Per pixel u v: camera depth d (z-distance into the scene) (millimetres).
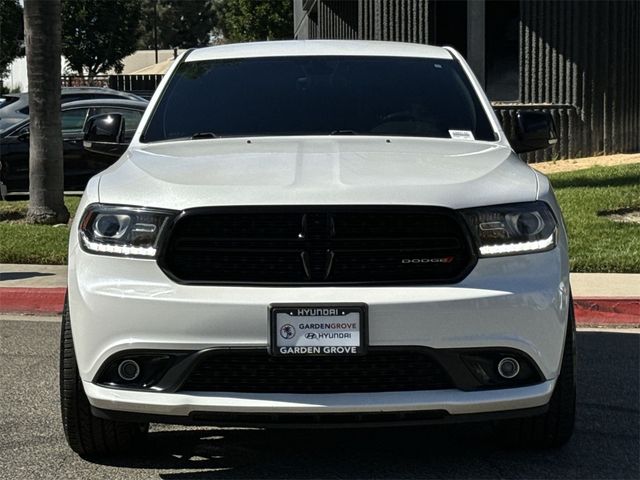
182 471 4363
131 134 13953
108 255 3969
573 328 4277
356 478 4273
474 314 3826
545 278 3969
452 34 17844
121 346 3859
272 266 3875
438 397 3820
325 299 3781
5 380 5949
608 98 16156
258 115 5277
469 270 3896
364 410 3793
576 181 13008
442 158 4516
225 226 3893
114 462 4484
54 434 4902
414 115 5285
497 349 3865
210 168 4293
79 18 53562
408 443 4750
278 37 55531
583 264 8664
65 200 13148
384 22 18172
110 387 3912
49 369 6207
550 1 15992
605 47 16031
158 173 4270
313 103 5352
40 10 11102
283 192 3912
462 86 5543
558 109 16047
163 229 3902
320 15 26672
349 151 4602
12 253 9453
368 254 3879
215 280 3869
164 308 3822
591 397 5555
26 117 14844
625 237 9578
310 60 5719
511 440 4508
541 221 4047
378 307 3779
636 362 6352
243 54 5832
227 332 3789
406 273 3885
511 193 4070
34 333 7273
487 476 4289
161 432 4922
